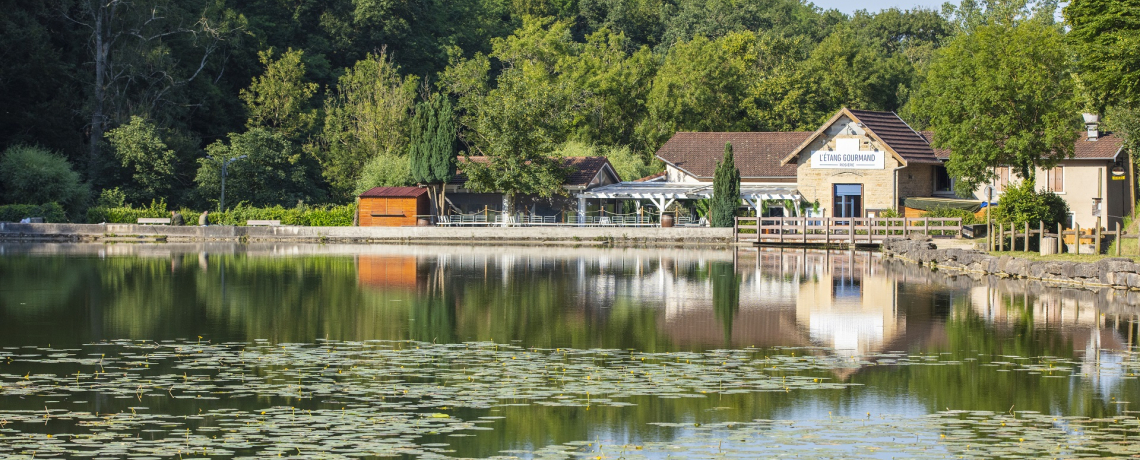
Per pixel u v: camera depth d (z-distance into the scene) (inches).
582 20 6953.7
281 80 4672.7
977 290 1526.8
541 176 3294.8
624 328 1150.3
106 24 4124.0
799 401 778.8
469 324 1184.2
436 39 6003.9
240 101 4862.2
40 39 3890.3
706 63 4734.3
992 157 2620.6
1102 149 2869.1
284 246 2869.1
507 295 1485.0
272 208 3440.0
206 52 4534.9
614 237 3065.9
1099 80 1818.4
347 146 4367.6
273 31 5329.7
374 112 4296.3
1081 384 838.5
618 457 632.4
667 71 4837.6
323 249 2709.2
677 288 1582.2
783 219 2881.4
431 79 5713.6
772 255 2447.1
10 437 673.6
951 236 2635.3
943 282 1665.8
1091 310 1273.4
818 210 3157.0
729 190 3105.3
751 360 949.2
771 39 5452.8
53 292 1510.8
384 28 5526.6
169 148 3846.0
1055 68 2642.7
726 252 2578.7
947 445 654.5
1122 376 870.4
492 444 661.3
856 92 5012.3
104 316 1246.3
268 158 3727.9
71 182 3447.3
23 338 1074.1
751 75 5167.3
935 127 2859.3
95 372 887.7
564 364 930.1
